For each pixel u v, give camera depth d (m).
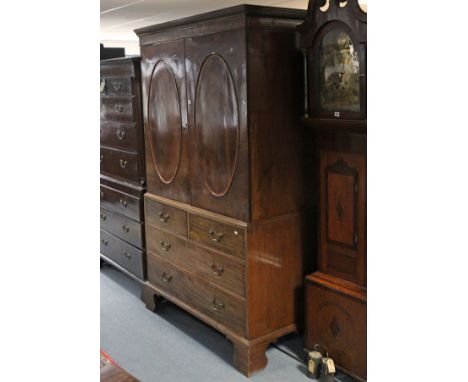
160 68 3.17
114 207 3.96
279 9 2.52
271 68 2.58
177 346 3.11
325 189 2.67
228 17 2.54
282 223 2.76
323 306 2.69
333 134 2.57
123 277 4.28
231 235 2.73
